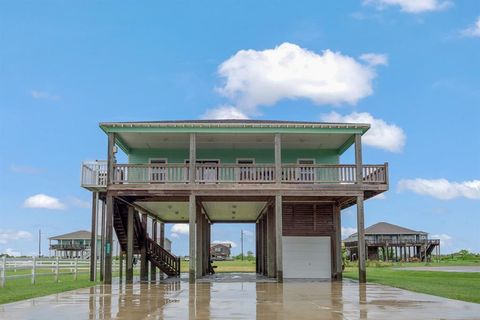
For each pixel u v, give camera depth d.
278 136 22.78
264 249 31.73
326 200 26.20
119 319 9.97
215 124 22.58
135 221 27.69
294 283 21.92
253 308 11.96
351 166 22.69
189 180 22.41
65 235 86.69
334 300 13.86
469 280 23.80
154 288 18.86
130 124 22.56
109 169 22.31
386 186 22.55
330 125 22.69
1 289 16.97
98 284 21.31
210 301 13.69
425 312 10.98
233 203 27.17
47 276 28.36
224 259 91.94
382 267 50.81
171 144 26.36
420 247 82.19
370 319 9.88
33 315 10.53
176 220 35.91
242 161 27.14
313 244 27.11
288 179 22.78
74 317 10.23
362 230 22.17
